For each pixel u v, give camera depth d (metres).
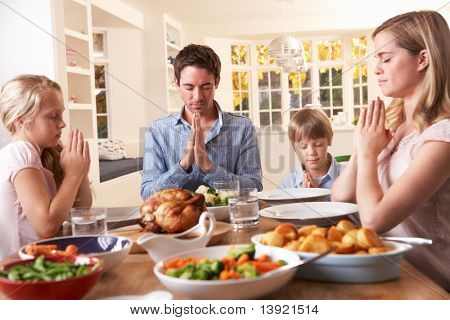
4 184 0.81
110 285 0.50
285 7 1.92
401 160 0.70
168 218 0.62
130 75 1.29
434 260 0.59
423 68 0.62
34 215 0.79
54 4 1.89
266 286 0.42
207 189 0.92
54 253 0.53
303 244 0.47
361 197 0.61
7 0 1.90
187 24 1.75
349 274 0.46
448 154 0.64
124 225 0.80
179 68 1.19
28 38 1.89
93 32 1.39
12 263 0.49
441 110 0.64
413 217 0.64
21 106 0.84
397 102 0.66
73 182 0.82
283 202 0.63
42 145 0.86
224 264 0.46
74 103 1.67
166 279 0.44
